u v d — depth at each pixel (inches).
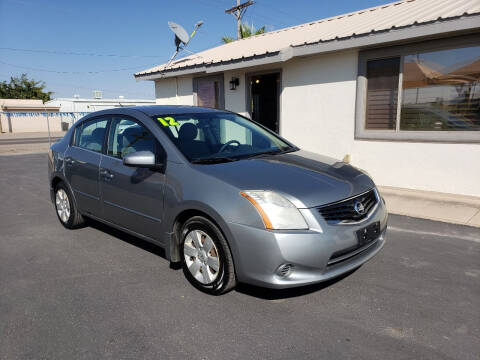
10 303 122.0
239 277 112.8
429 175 251.8
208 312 114.0
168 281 135.0
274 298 121.3
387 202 231.3
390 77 262.4
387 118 268.4
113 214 157.5
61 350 97.9
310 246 105.2
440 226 187.3
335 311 113.0
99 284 134.0
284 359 92.3
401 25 227.6
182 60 441.4
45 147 737.0
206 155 136.3
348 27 290.7
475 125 232.8
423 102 250.1
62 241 179.0
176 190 126.2
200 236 123.3
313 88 303.4
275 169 125.9
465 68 230.2
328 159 148.9
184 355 94.7
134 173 142.9
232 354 94.6
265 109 369.7
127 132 154.0
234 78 366.9
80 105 1845.5
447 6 252.4
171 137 138.5
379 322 106.8
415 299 118.8
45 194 285.3
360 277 134.3
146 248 168.1
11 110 1651.1
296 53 288.4
